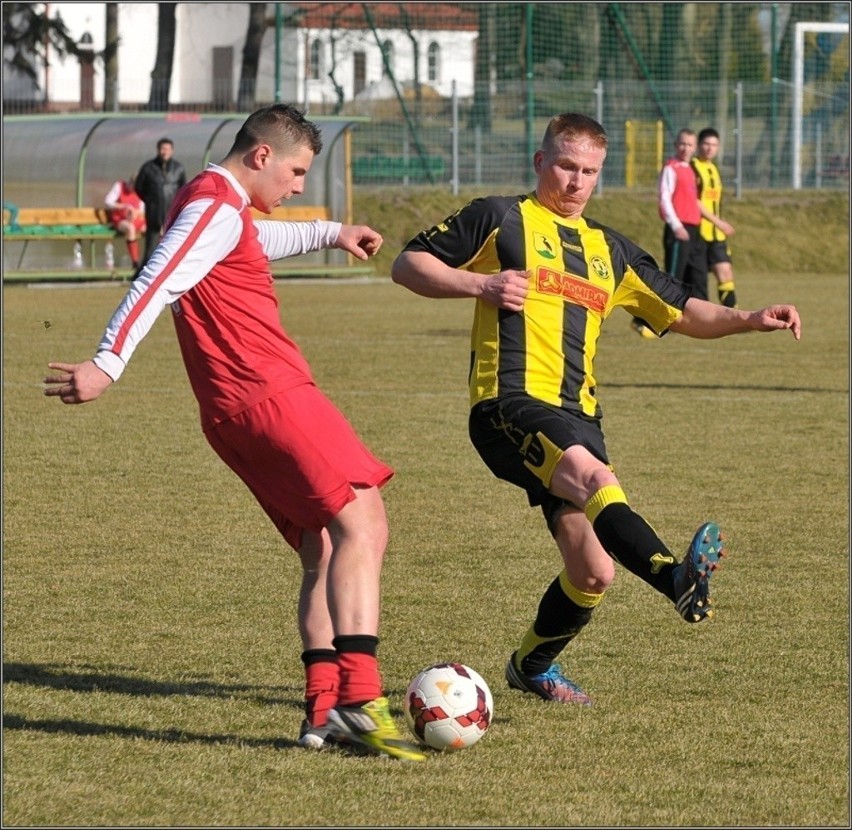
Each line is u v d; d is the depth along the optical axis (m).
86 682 14.76
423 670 14.21
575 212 14.80
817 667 15.56
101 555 20.53
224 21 160.12
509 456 13.96
